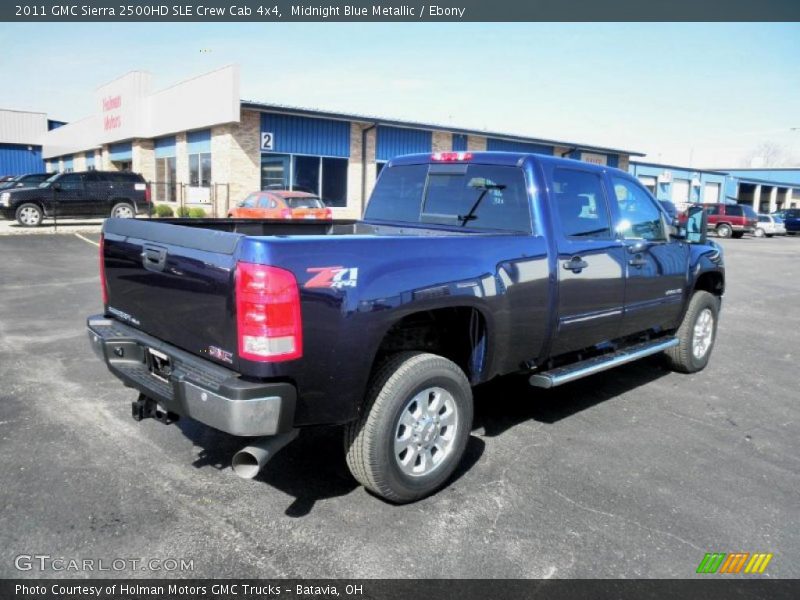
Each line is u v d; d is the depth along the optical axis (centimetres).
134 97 2789
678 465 396
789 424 478
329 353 290
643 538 310
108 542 293
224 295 283
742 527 323
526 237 395
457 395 350
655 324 543
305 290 278
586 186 455
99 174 2091
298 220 511
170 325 324
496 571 280
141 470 365
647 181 4078
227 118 2159
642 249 495
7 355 596
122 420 439
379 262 307
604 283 454
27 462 369
